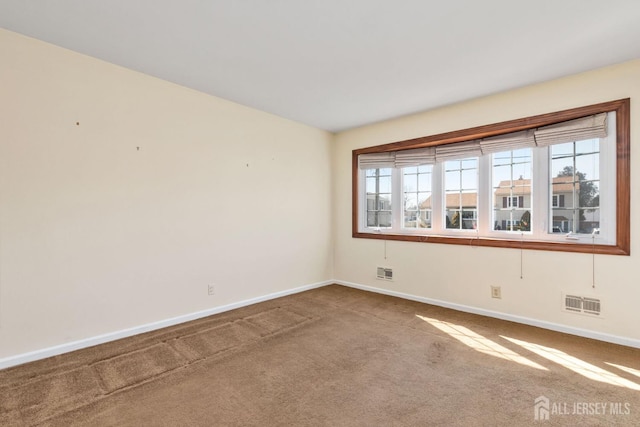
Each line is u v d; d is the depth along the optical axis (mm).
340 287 4457
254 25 2004
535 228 3035
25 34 2152
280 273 3955
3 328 2127
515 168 3174
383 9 1826
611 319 2557
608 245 2564
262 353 2395
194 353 2389
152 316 2830
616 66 2508
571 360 2256
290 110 3662
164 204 2893
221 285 3340
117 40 2209
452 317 3199
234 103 3428
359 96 3203
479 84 2887
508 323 3018
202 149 3160
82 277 2443
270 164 3812
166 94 2893
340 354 2379
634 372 2080
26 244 2203
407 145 3830
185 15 1904
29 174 2207
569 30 2025
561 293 2799
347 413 1688
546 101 2832
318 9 1832
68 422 1606
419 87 2963
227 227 3387
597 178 2678
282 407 1740
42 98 2254
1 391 1868
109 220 2570
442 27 2004
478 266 3301
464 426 1580
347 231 4516
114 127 2590
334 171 4656
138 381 1993
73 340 2406
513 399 1802
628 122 2459
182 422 1615
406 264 3885
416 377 2049
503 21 1934
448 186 3662
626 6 1772
